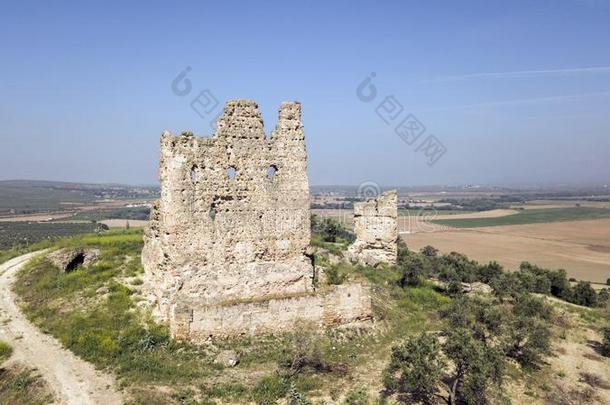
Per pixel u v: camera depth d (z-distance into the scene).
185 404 18.91
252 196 26.20
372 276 39.69
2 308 27.45
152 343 22.95
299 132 27.36
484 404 20.80
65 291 28.64
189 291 24.73
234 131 25.84
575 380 25.61
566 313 40.03
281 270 26.88
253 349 23.75
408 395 21.17
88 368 21.03
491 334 29.05
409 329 29.53
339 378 22.45
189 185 24.73
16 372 20.64
